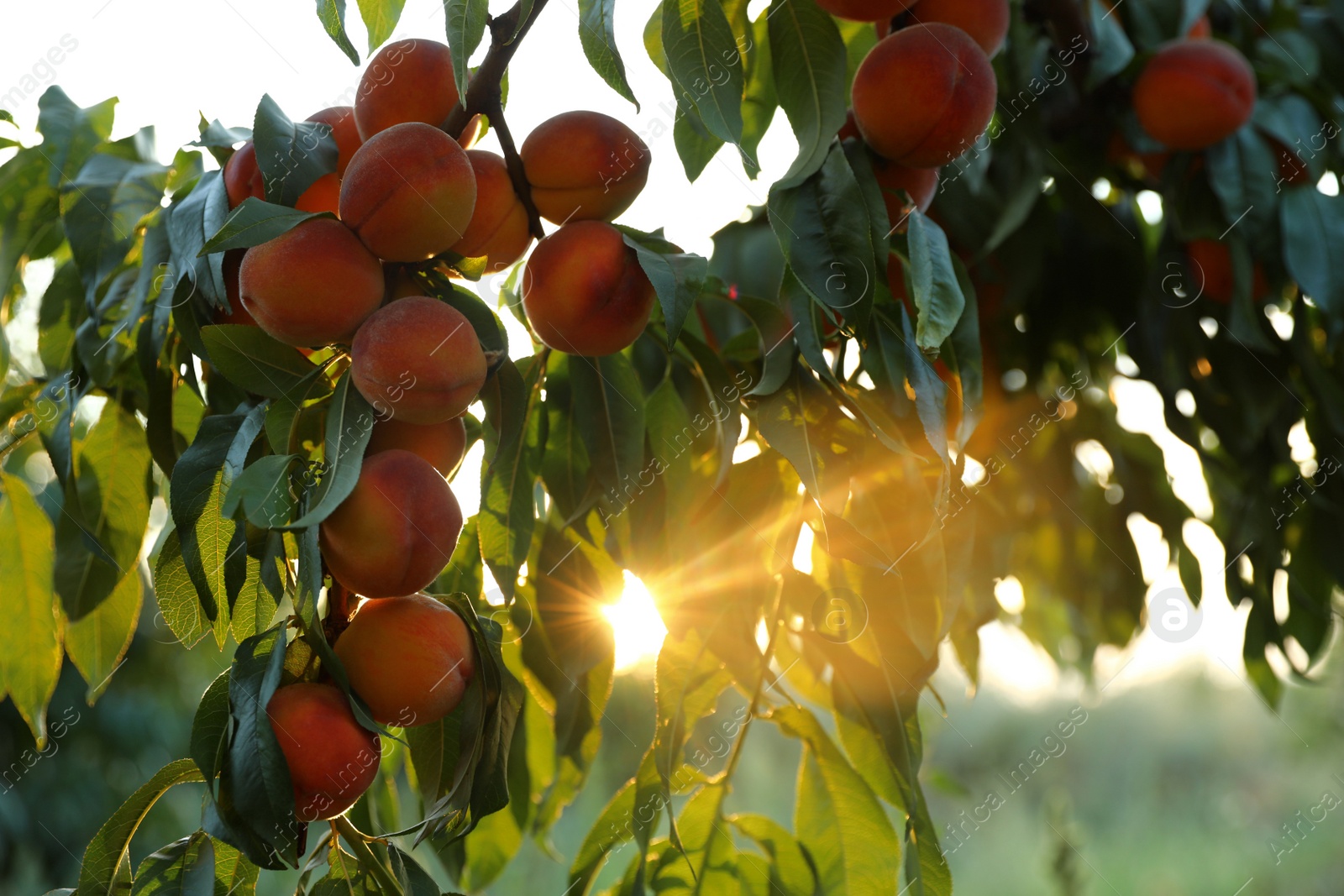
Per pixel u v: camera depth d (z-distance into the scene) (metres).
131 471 1.87
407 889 1.70
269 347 1.69
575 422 1.89
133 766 5.81
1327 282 2.02
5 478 1.89
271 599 1.69
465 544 1.92
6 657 1.88
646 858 1.84
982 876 7.95
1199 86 2.02
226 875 1.70
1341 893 7.34
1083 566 2.80
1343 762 6.96
